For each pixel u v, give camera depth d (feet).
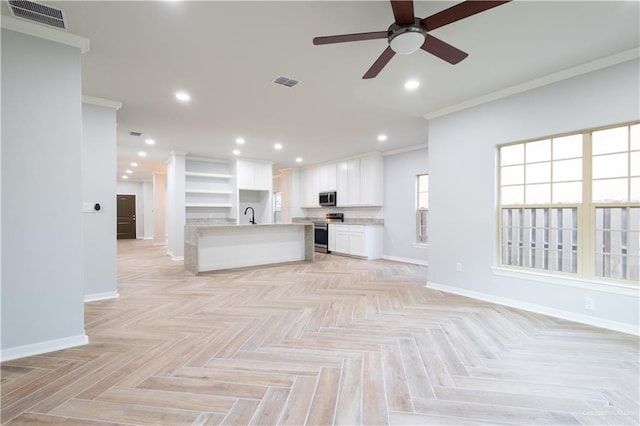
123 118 14.21
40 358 7.25
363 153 23.15
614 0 6.46
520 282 11.04
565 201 10.28
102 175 11.94
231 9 6.68
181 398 5.77
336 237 25.44
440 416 5.32
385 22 7.23
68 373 6.61
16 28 7.19
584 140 9.77
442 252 13.58
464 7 5.37
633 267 8.96
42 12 6.80
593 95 9.30
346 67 9.43
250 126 15.66
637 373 6.68
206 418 5.23
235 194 24.38
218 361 7.18
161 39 7.85
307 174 29.14
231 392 5.97
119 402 5.65
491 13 6.88
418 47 6.48
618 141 9.24
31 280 7.42
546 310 10.38
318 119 14.62
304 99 12.04
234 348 7.85
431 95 11.77
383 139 18.70
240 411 5.41
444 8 6.84
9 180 7.16
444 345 8.07
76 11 6.75
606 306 9.17
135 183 39.45
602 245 9.48
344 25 7.34
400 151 21.67
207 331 8.94
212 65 9.23
